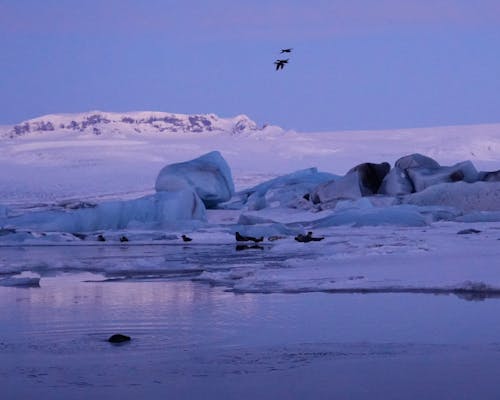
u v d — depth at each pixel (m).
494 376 25.50
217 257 79.50
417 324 35.12
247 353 30.06
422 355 28.84
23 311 41.88
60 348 31.75
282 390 24.33
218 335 33.91
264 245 100.19
